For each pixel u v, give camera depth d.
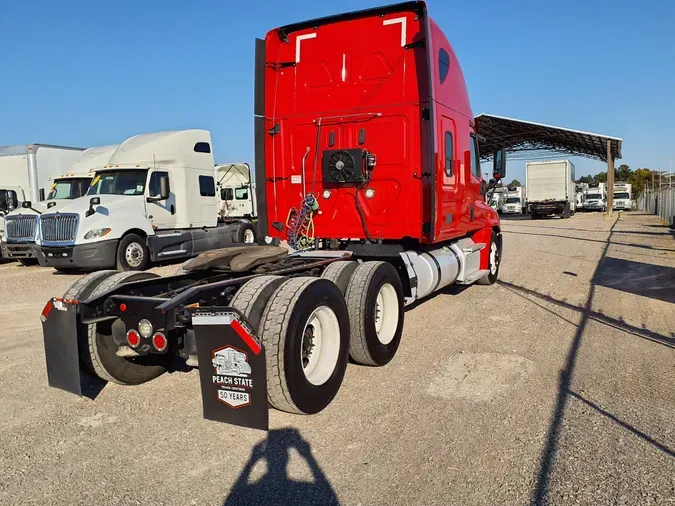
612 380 4.91
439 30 6.80
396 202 6.66
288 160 7.29
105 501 3.17
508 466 3.43
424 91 6.45
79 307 4.25
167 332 4.02
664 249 15.71
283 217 7.38
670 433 3.83
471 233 9.61
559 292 9.30
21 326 7.74
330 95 6.96
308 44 7.06
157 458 3.67
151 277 5.29
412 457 3.59
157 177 14.48
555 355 5.70
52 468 3.57
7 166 17.62
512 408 4.33
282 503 3.11
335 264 5.44
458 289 9.76
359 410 4.38
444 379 5.05
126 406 4.60
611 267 12.27
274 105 7.30
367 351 5.17
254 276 4.84
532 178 39.25
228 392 3.63
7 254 14.97
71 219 12.59
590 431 3.88
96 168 14.90
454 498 3.11
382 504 3.08
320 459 3.60
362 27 6.74
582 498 3.07
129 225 13.38
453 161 7.38
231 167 21.03
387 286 5.60
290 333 3.96
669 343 6.06
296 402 4.00
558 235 22.56
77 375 4.25
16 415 4.45
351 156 6.61
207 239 16.08
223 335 3.61
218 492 3.24
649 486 3.17
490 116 27.94
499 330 6.80
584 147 39.66
